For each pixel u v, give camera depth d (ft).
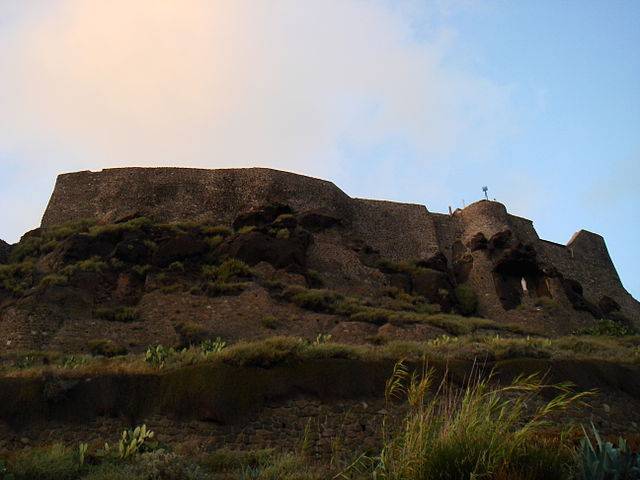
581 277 182.29
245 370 60.39
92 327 93.86
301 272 120.67
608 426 64.59
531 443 28.89
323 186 156.25
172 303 102.73
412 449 27.25
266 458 45.37
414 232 164.86
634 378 72.23
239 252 118.93
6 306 96.32
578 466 27.12
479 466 25.79
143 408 57.06
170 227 128.77
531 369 67.92
